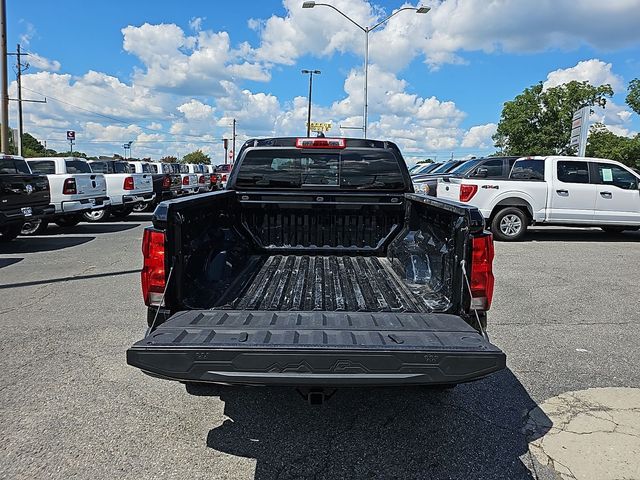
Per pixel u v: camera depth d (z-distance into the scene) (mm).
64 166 13719
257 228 4930
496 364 2359
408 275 4004
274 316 2865
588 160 11586
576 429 3324
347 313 2945
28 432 3186
